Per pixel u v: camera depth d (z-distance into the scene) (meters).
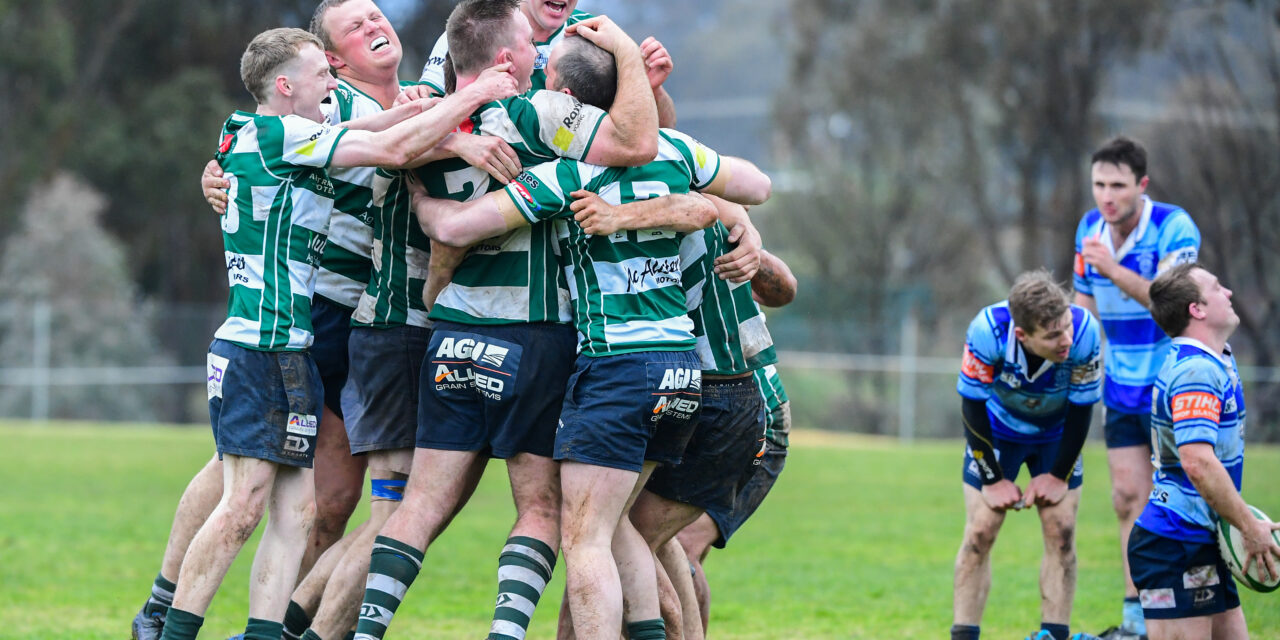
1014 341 19.86
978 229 130.62
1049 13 103.56
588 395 15.16
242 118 16.38
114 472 54.66
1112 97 114.31
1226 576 17.16
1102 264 22.31
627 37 15.63
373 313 17.22
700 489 16.88
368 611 15.19
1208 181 80.25
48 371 98.69
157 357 103.88
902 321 106.69
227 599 26.95
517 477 15.77
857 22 121.69
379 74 18.44
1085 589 27.12
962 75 112.94
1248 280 82.56
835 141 135.38
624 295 15.33
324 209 16.86
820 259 134.50
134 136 129.75
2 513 40.94
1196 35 92.69
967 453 20.75
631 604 15.91
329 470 18.75
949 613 25.27
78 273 113.94
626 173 15.38
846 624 24.11
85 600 26.20
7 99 126.69
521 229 15.52
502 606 15.03
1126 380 22.64
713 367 16.61
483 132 15.53
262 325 16.06
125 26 132.38
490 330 15.52
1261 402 71.25
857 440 87.81
